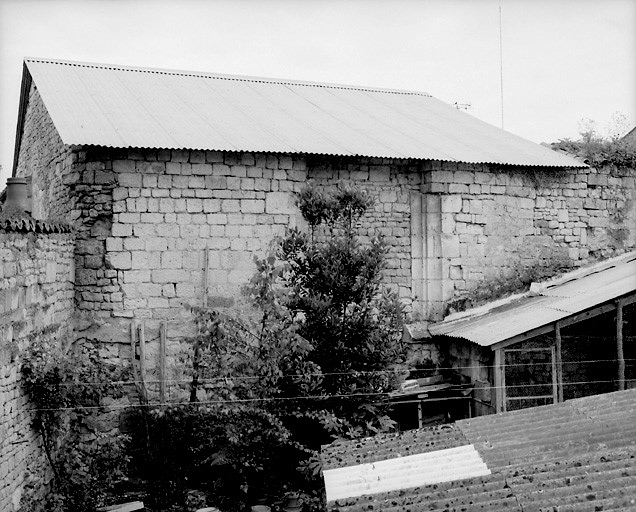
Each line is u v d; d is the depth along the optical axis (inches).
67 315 472.4
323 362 487.8
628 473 242.2
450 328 574.9
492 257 622.8
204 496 460.4
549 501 232.2
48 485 390.0
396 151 581.3
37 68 616.7
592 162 658.8
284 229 549.3
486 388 526.3
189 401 490.0
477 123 732.7
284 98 681.6
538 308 555.5
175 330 519.2
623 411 309.1
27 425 354.9
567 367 593.9
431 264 606.5
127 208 511.5
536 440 296.8
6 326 320.8
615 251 667.4
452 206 607.5
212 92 652.1
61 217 542.6
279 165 549.6
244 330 472.7
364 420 490.6
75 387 412.2
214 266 530.3
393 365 502.6
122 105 570.9
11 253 328.8
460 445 311.4
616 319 518.3
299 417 474.3
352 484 282.4
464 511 237.1
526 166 623.5
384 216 598.2
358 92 754.2
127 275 510.9
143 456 486.6
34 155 669.9
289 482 478.3
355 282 487.8
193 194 526.3
